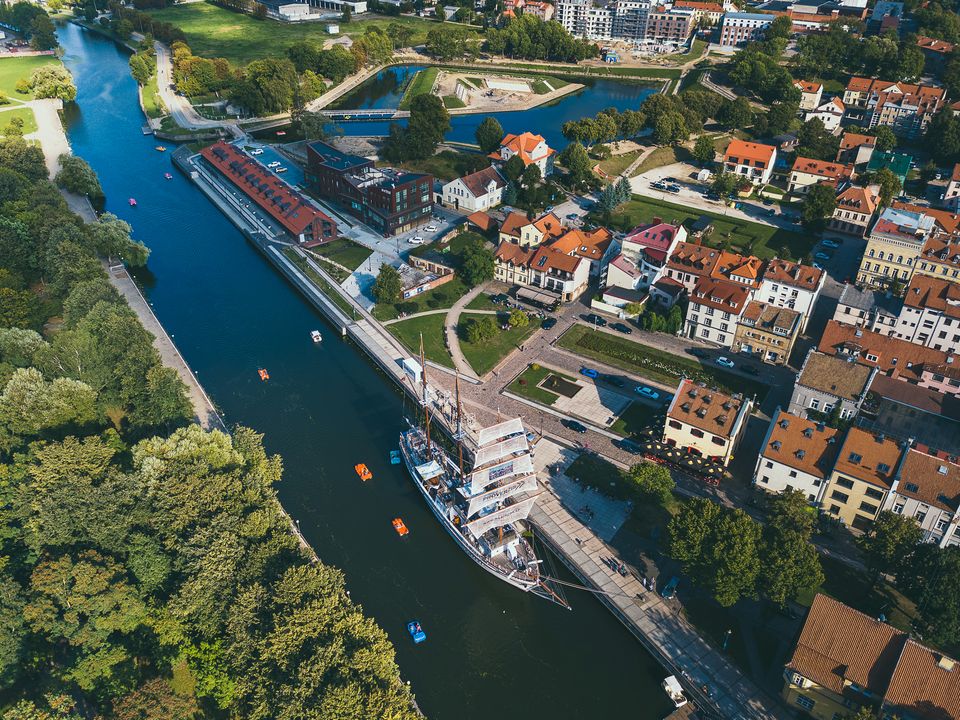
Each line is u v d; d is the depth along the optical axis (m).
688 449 135.88
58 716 83.25
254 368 164.75
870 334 152.00
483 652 107.06
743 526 103.56
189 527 105.50
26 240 187.62
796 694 94.00
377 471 137.50
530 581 112.44
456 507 121.62
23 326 158.88
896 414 136.12
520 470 119.56
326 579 98.75
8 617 93.50
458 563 120.31
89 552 100.38
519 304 187.25
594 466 135.25
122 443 127.69
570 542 120.00
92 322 148.38
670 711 99.12
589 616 111.56
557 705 100.25
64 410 127.31
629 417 148.75
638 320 181.12
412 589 115.88
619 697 101.00
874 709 87.00
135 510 106.69
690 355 168.38
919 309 161.62
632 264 186.12
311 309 189.00
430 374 160.25
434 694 101.25
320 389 158.62
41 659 97.00
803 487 124.44
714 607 109.31
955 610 95.69
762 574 101.12
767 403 152.00
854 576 113.75
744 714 95.56
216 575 97.69
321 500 130.88
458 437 129.75
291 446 142.38
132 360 139.12
